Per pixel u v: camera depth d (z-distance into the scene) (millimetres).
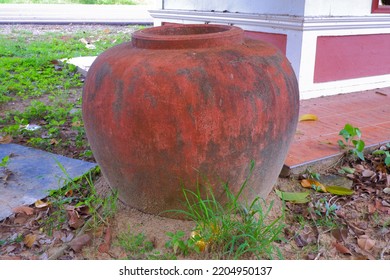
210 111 2074
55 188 2957
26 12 12703
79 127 4070
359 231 2541
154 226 2432
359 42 4801
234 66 2154
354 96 4746
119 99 2168
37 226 2621
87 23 11969
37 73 6258
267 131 2221
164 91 2082
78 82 5863
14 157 3447
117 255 2326
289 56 4488
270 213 2621
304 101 4523
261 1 4715
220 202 2357
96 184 3012
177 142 2107
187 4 5902
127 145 2195
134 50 2336
